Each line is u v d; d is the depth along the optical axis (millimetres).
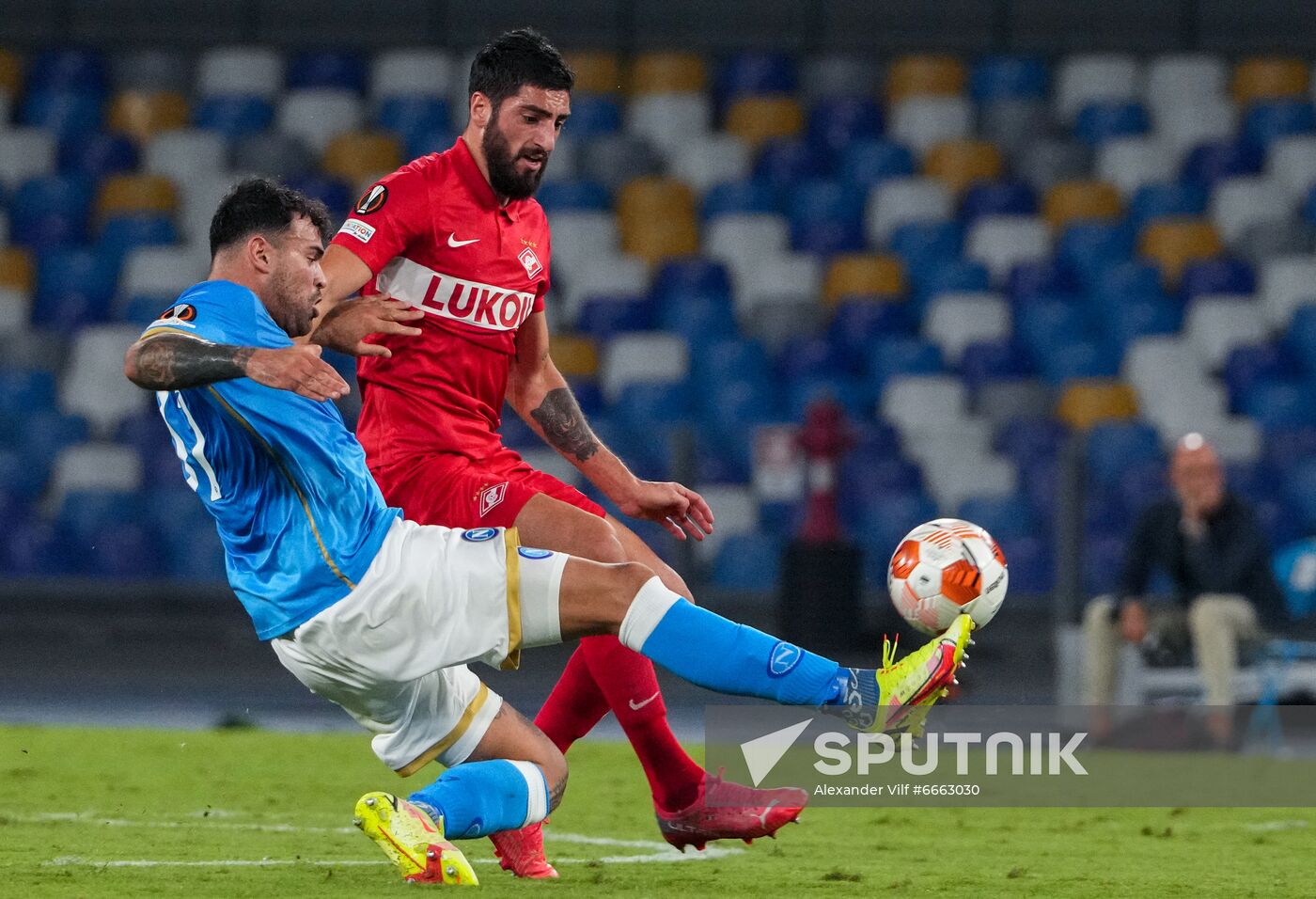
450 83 65812
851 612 43500
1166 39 67375
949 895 15484
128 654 46406
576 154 63375
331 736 31422
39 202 60312
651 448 50500
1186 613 33906
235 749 29328
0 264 57594
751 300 58062
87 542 49531
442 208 16719
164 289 56344
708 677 14320
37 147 62000
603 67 66250
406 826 14633
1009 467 50719
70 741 29797
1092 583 47000
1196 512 33219
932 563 15391
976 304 55344
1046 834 21141
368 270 16406
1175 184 60469
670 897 14742
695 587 39281
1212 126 63219
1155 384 52875
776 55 66938
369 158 60969
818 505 44000
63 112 64125
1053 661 46250
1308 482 49031
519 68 16625
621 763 28547
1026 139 63812
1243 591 33188
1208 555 33188
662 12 67938
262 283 14766
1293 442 50562
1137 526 33781
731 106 65312
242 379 14023
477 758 15750
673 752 16734
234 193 14891
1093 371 54438
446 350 17000
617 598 14273
